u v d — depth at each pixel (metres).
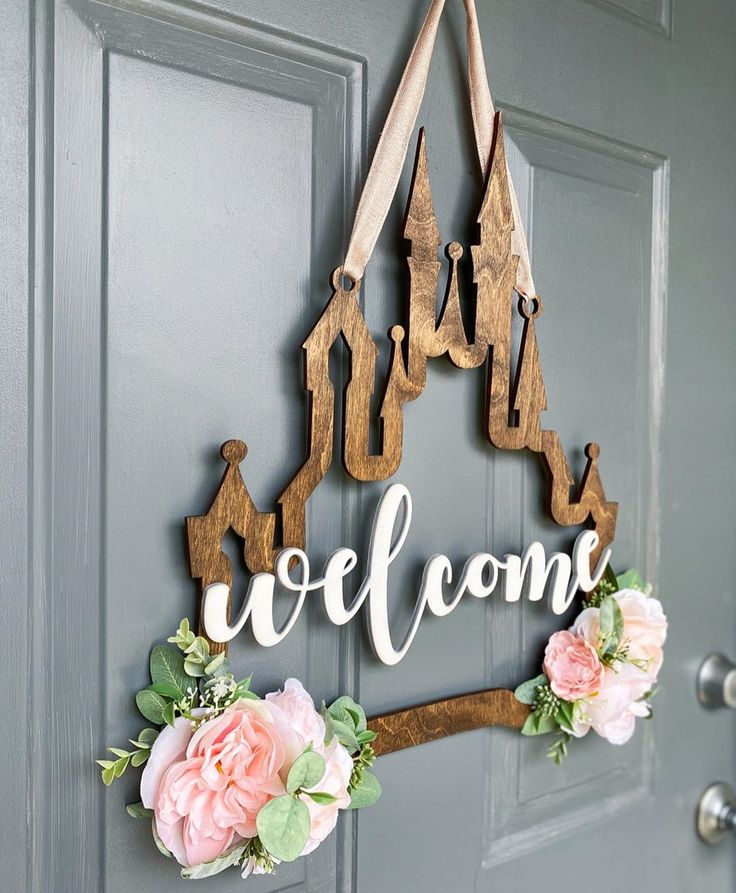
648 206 1.05
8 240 0.62
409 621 0.84
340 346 0.78
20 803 0.63
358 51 0.78
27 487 0.63
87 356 0.65
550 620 0.96
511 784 0.94
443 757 0.87
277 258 0.74
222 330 0.71
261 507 0.74
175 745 0.66
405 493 0.79
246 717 0.67
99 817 0.66
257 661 0.74
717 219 1.13
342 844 0.80
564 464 0.93
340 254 0.78
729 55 1.14
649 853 1.09
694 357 1.10
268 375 0.74
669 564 1.08
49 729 0.64
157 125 0.68
